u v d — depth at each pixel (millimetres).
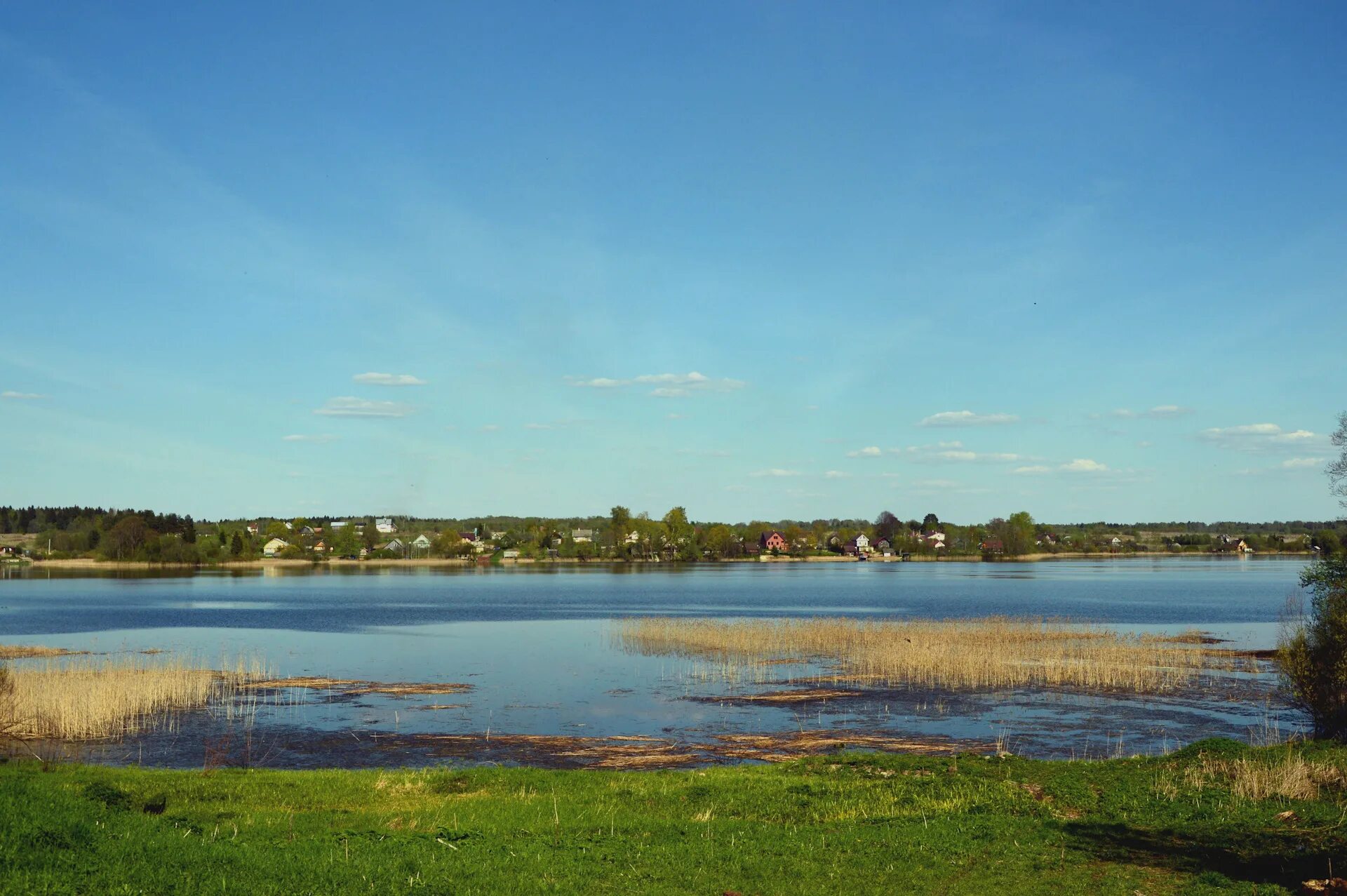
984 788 25219
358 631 79500
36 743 35906
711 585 158000
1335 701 34500
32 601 114875
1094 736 37969
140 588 143500
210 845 17719
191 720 40844
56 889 14164
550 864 18016
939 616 95625
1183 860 19016
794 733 38406
